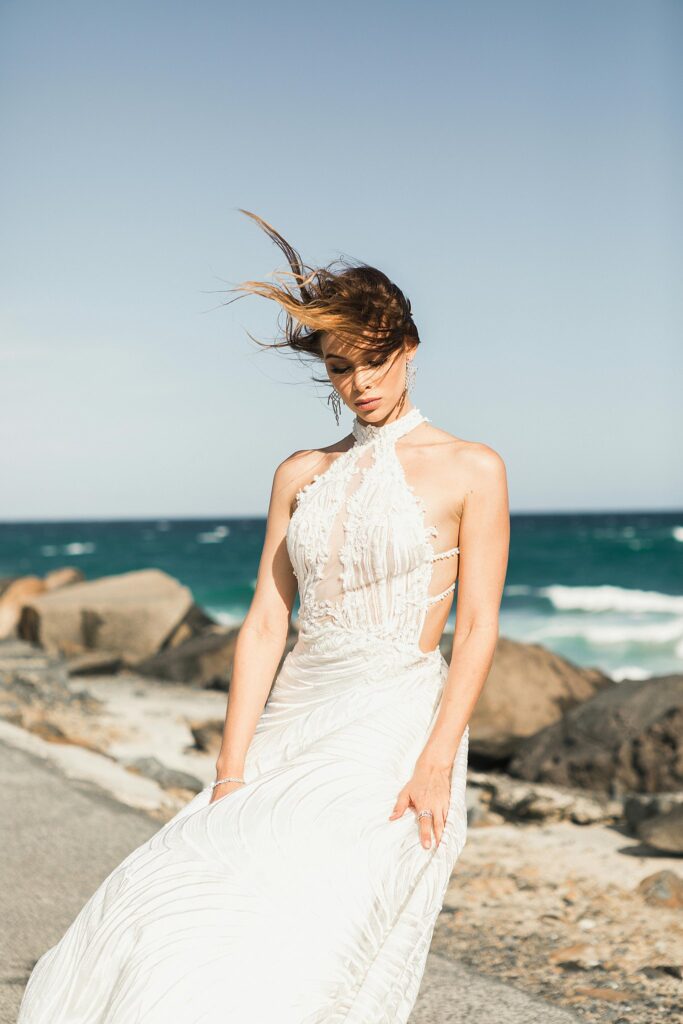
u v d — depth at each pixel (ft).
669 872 16.56
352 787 7.42
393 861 7.02
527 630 102.58
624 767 25.67
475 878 17.16
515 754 28.73
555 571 177.78
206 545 276.82
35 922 11.74
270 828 7.07
